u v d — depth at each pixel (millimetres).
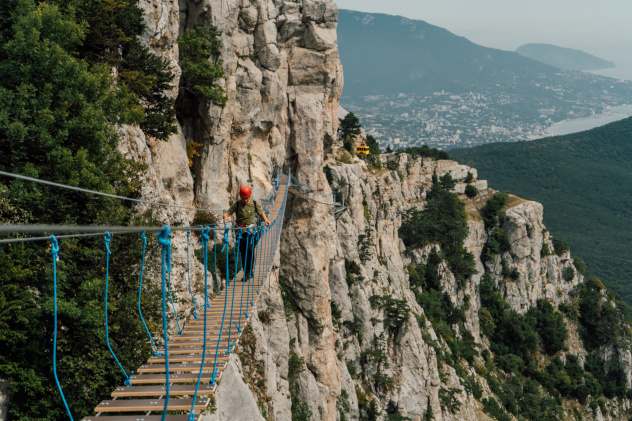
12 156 23469
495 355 154250
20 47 24422
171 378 14023
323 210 74750
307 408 66938
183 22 51250
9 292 20641
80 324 22109
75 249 23656
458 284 156750
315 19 70312
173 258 30031
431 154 190000
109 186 24625
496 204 179250
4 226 6207
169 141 43344
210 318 20094
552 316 170625
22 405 20469
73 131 24828
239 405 31703
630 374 167000
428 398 102688
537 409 135125
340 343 90812
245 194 21047
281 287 73438
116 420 11695
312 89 71688
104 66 28703
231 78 54594
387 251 124688
